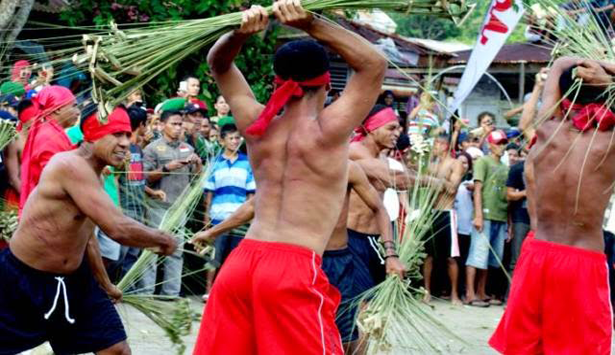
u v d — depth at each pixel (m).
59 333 5.74
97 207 5.49
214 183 9.63
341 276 6.49
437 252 10.81
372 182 7.18
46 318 5.64
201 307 9.63
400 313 6.20
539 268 6.49
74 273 5.71
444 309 11.09
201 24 5.02
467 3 4.88
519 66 15.48
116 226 5.49
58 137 7.16
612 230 8.84
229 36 5.09
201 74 13.14
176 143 9.43
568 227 6.45
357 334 6.57
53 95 7.10
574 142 6.46
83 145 5.61
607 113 6.41
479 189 11.47
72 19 12.82
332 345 4.99
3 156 8.06
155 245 5.59
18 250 5.62
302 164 5.02
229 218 6.20
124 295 6.16
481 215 11.45
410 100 12.23
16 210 7.49
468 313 10.91
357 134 7.39
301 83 5.05
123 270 8.84
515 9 6.76
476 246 11.52
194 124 10.11
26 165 7.20
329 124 4.99
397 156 9.11
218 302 5.06
